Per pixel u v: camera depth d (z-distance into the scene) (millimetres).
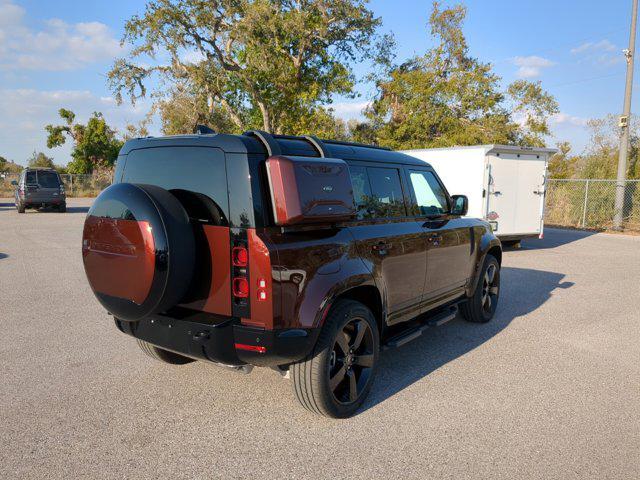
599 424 3447
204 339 3029
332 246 3303
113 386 3953
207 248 3113
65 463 2867
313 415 3521
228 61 28422
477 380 4195
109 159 44438
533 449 3105
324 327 3246
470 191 12125
